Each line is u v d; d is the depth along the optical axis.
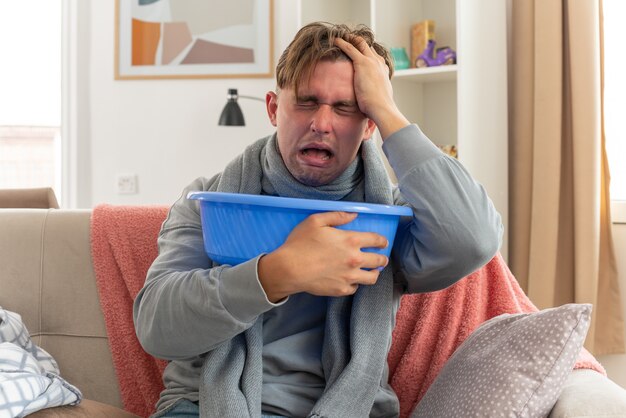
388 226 1.11
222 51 3.96
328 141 1.17
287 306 1.30
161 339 1.17
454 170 1.18
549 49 2.86
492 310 1.53
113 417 1.38
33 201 2.10
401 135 1.18
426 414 1.26
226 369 1.22
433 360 1.50
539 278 2.86
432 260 1.20
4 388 1.20
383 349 1.25
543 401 1.10
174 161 4.02
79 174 4.07
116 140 4.07
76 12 4.05
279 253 1.05
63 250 1.68
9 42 4.54
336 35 1.20
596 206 2.77
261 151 1.36
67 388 1.34
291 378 1.27
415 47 3.26
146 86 4.04
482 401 1.11
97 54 4.08
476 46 2.98
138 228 1.67
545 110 2.86
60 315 1.66
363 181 1.33
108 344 1.64
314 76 1.16
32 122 4.62
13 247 1.68
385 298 1.28
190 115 4.00
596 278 2.77
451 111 3.30
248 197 1.05
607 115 2.94
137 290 1.63
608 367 2.86
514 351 1.15
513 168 3.05
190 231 1.30
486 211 1.18
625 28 2.91
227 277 1.08
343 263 1.05
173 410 1.28
